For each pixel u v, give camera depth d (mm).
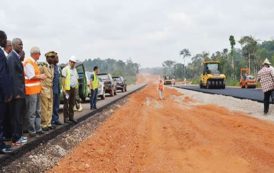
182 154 11039
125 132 15281
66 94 14289
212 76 52344
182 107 26453
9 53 9602
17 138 9719
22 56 10281
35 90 10898
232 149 11297
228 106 25562
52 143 11500
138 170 9523
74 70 14609
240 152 10898
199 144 12242
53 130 12195
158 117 20359
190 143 12500
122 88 48750
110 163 10250
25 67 10734
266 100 19172
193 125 16547
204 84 54656
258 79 19297
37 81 11023
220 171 9203
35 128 11328
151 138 13789
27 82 10789
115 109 25469
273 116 18703
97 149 11898
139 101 34531
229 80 85125
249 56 90750
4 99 8609
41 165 9484
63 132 13203
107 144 12781
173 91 53781
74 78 14555
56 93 13141
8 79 8633
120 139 13781
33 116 10953
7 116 9922
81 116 16641
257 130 14453
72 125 14617
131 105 29266
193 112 22438
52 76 12383
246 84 55438
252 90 44219
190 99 35406
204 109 24438
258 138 12883
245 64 99562
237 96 30516
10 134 10156
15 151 9039
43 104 12094
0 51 8516
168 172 9273
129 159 10680
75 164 9969
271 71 18781
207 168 9508
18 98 9555
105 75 36469
